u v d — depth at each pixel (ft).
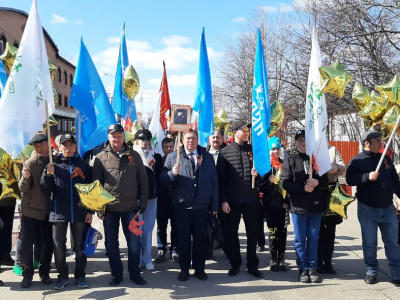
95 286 16.14
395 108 16.72
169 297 14.93
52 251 16.63
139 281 16.35
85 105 18.35
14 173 16.33
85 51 18.69
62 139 15.80
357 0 49.06
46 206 16.10
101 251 21.65
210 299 14.73
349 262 19.53
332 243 17.81
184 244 16.92
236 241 17.51
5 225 18.10
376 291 15.47
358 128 66.80
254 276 17.39
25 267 15.88
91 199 14.51
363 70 50.52
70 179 15.66
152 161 19.10
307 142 16.37
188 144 17.03
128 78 24.02
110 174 16.03
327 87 15.72
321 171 16.05
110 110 19.03
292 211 16.66
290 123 79.41
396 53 51.62
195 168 16.98
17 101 15.14
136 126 24.25
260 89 17.66
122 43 26.25
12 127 15.03
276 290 15.66
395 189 16.28
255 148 17.11
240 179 17.15
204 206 16.89
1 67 17.93
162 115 27.81
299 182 16.48
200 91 21.80
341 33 51.67
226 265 19.40
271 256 18.49
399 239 17.07
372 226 16.19
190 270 18.49
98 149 21.84
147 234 18.84
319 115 16.30
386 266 18.63
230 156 17.43
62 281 15.89
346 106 61.52
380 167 16.07
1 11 95.76
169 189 20.11
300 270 16.84
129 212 16.30
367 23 50.19
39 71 15.70
